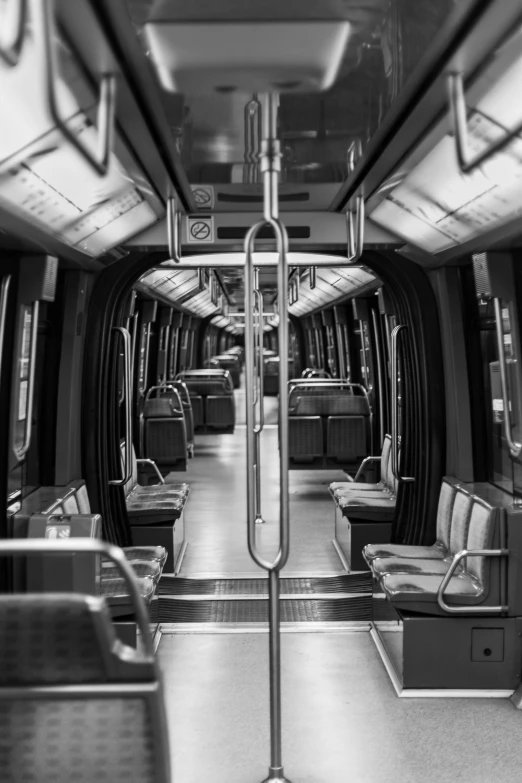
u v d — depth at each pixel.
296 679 5.09
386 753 4.12
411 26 2.49
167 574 7.34
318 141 3.79
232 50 2.66
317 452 11.53
